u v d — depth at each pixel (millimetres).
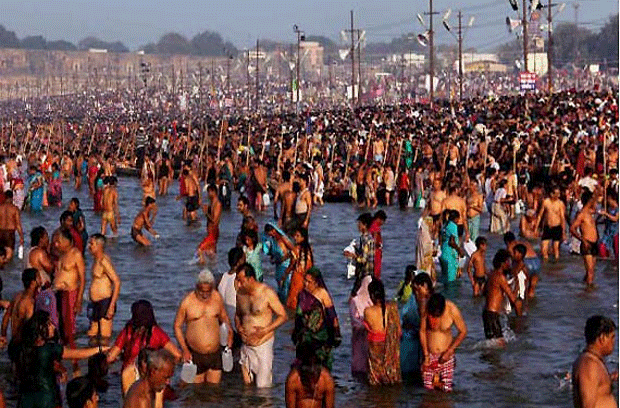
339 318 20734
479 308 21469
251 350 15727
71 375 16531
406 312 16438
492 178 33562
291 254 20797
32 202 41781
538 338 18969
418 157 49250
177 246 31750
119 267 27672
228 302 16938
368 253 22188
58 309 17234
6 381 16156
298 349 12820
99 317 18609
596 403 10586
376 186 43906
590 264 23781
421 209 42188
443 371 15633
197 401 15109
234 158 53469
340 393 15609
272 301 15695
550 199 27188
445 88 186125
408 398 15383
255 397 15312
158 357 11094
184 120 129250
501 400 15297
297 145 54250
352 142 54844
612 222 27297
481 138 48312
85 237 28391
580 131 49156
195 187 38219
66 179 60875
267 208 42656
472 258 22547
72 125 118938
